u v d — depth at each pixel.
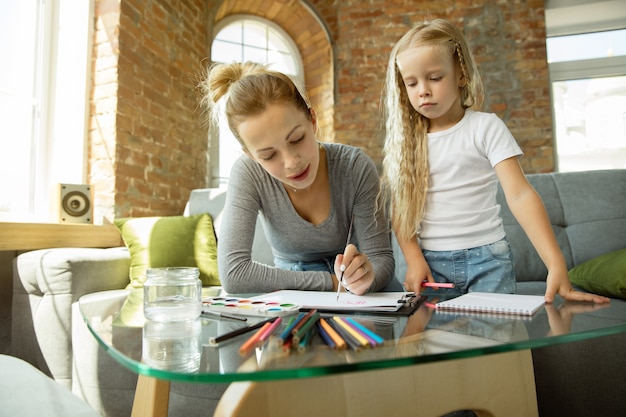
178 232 2.02
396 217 1.20
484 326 0.52
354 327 0.48
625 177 2.01
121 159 2.26
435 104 1.10
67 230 1.86
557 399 1.12
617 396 1.13
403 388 0.49
